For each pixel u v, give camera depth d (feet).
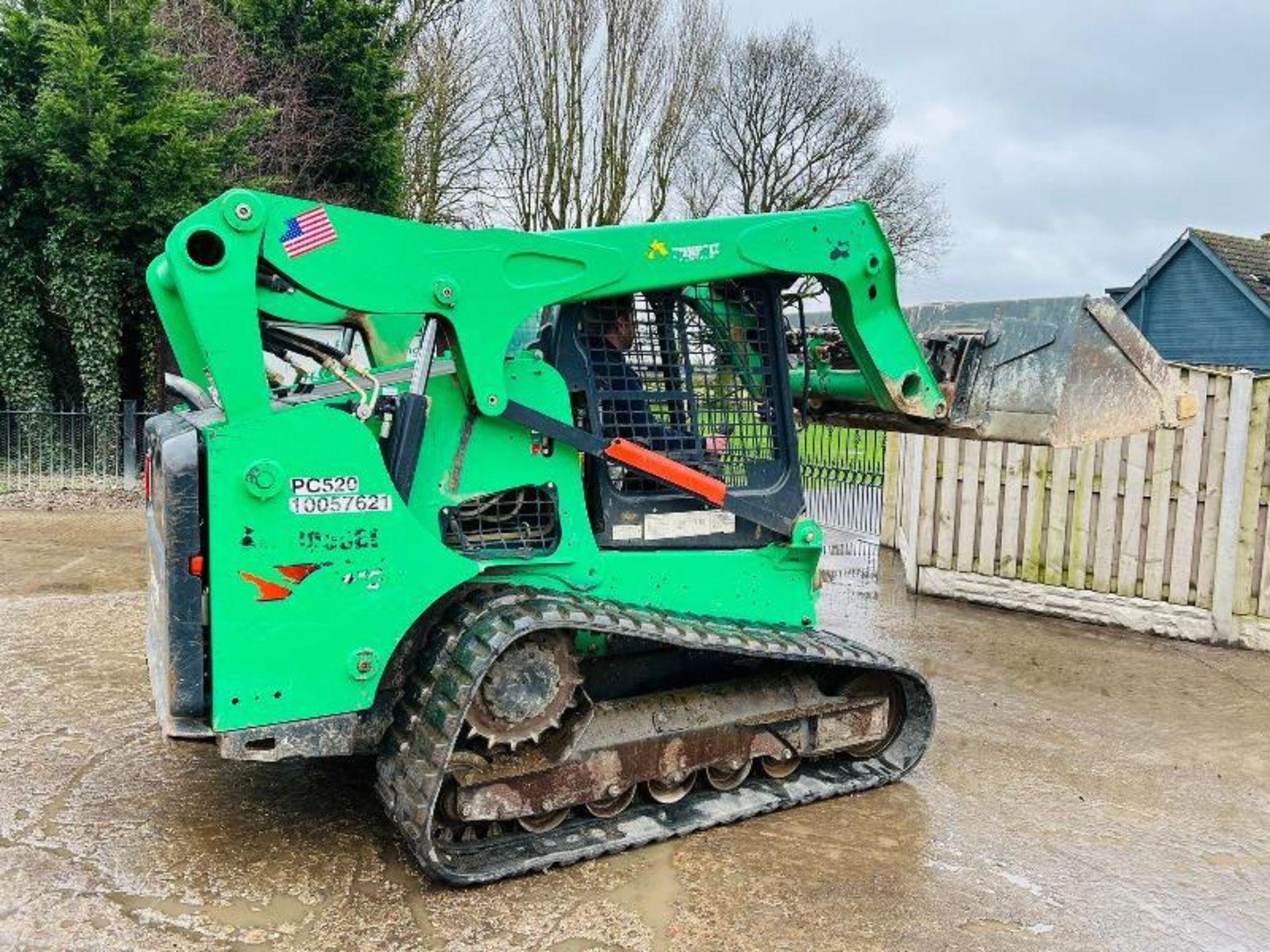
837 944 10.32
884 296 13.97
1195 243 86.94
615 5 72.28
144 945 9.80
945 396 15.38
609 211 74.54
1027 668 21.02
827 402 16.72
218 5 53.16
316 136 53.62
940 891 11.50
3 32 43.32
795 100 99.76
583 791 11.90
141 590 24.36
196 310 10.09
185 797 13.16
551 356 12.57
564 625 11.02
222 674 10.34
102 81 40.91
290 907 10.59
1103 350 14.85
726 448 13.55
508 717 11.12
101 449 42.16
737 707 13.14
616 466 12.98
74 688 17.06
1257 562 22.54
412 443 11.24
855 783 14.03
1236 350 85.35
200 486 10.32
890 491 34.17
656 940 10.24
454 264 11.25
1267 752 16.47
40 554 28.40
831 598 27.37
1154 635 23.86
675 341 13.21
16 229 43.52
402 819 10.84
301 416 10.50
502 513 12.30
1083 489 24.98
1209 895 11.71
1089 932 10.78
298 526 10.52
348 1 53.72
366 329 14.69
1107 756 16.12
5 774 13.62
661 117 76.28
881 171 104.99
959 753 16.01
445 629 11.39
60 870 11.12
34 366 45.03
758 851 12.30
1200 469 23.13
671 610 13.05
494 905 10.79
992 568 26.63
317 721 10.82
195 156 42.47
